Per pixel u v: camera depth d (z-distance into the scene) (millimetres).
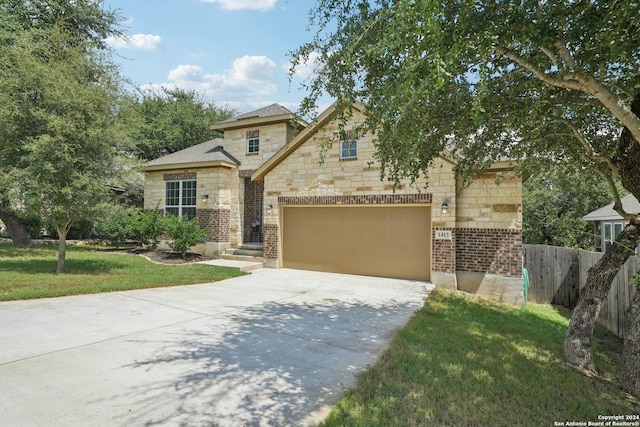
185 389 3627
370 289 9492
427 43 3080
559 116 5105
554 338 6305
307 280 10625
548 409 3562
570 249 10281
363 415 3240
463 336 5754
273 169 13031
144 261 12859
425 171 5055
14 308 6480
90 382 3713
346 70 4402
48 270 10273
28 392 3459
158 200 16766
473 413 3381
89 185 9477
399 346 5117
